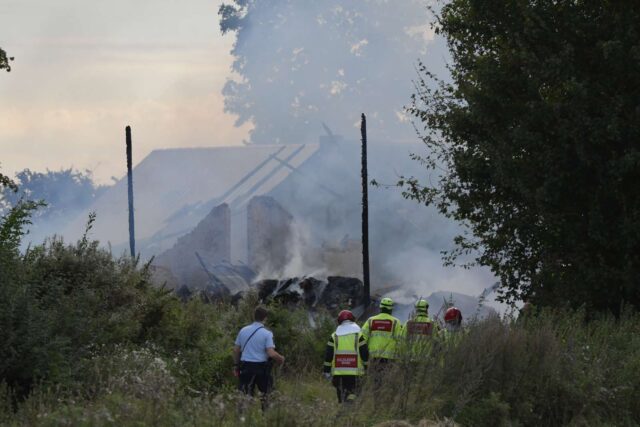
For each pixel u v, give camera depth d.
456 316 38.66
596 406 32.72
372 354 37.06
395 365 31.98
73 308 38.75
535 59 49.88
